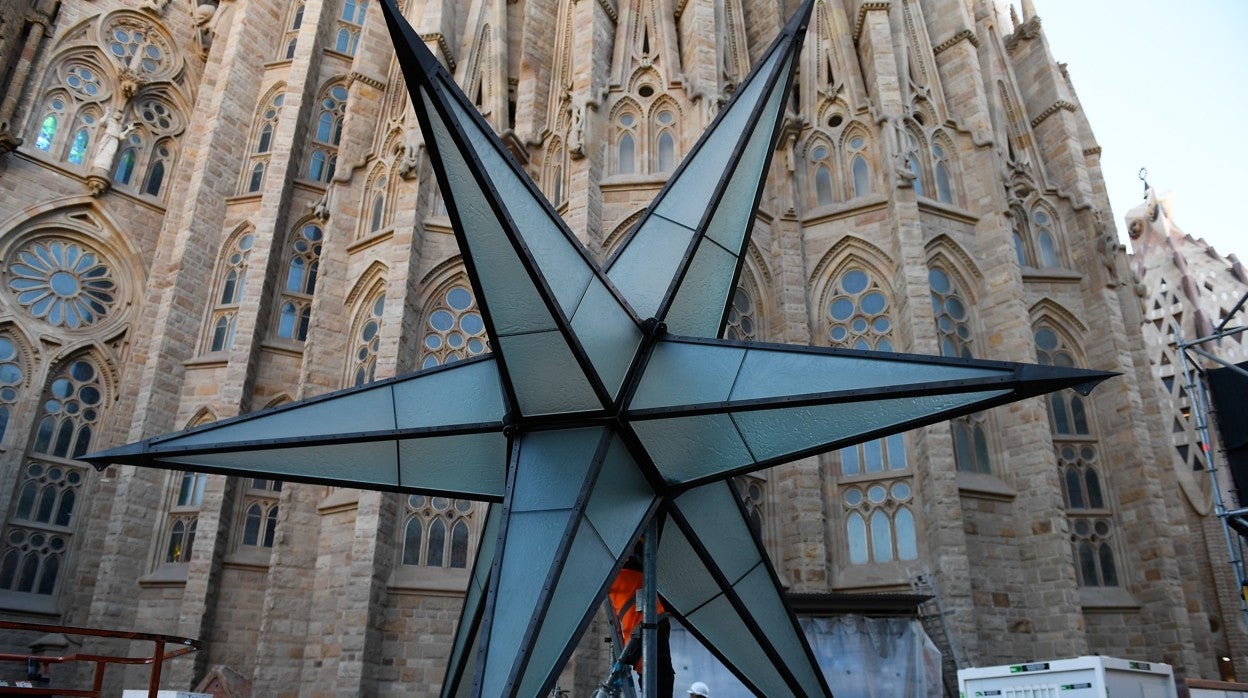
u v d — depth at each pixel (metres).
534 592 9.54
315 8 39.19
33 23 36.62
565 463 10.59
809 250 30.06
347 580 26.11
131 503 30.94
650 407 10.66
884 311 28.45
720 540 12.42
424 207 30.20
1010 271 28.34
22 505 32.00
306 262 35.66
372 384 12.02
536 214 10.52
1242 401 19.64
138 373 34.56
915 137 30.70
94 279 35.97
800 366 10.26
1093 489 28.36
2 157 34.56
